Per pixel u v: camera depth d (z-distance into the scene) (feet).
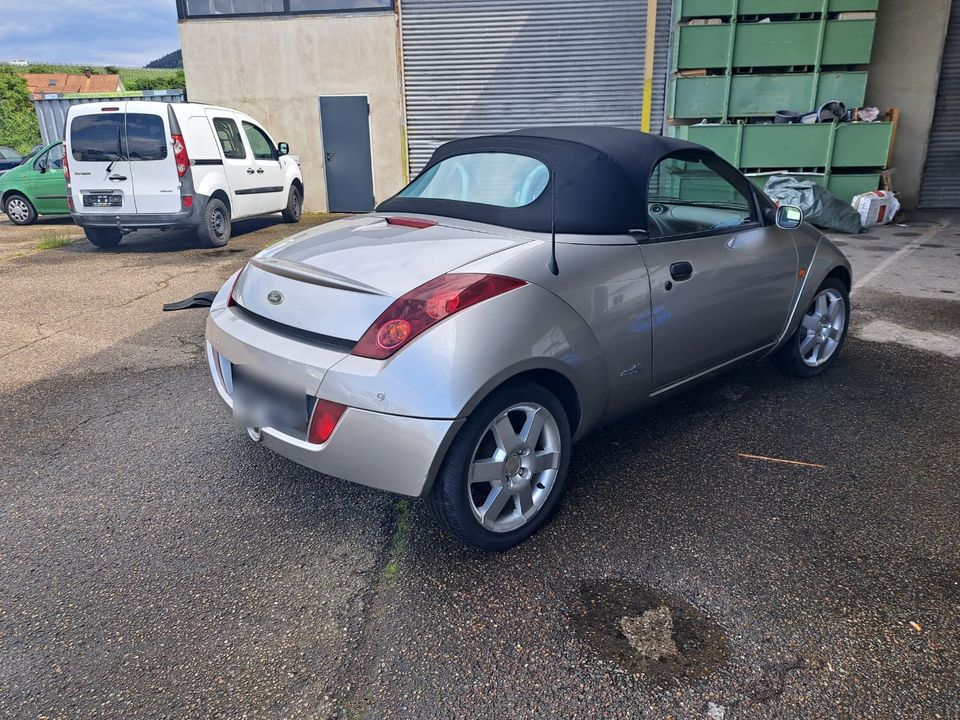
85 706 6.26
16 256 28.53
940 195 39.11
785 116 34.12
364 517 9.24
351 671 6.64
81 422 12.26
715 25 33.83
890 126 33.37
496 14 39.27
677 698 6.28
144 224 28.45
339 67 40.88
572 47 39.40
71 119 28.04
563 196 9.18
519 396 8.02
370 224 9.98
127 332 17.58
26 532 8.95
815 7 32.91
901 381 13.94
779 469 10.41
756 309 11.70
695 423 12.05
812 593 7.65
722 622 7.22
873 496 9.64
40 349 16.30
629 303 9.18
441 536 8.80
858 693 6.32
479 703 6.25
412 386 7.25
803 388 13.61
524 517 8.55
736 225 11.62
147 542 8.72
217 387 9.41
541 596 7.64
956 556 8.30
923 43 36.55
